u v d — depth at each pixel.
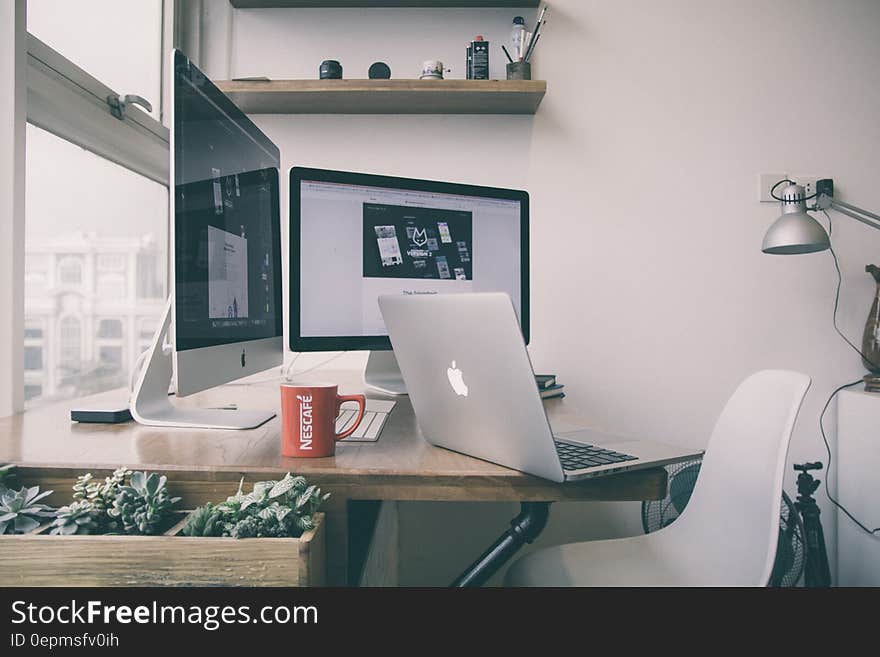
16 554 0.61
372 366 1.50
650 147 2.00
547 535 1.99
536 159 1.99
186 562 0.61
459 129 1.97
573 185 1.99
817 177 2.02
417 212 1.42
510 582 1.09
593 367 2.00
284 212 1.96
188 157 0.90
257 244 1.23
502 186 1.98
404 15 1.98
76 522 0.66
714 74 2.01
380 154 1.97
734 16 2.02
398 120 1.96
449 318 0.73
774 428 0.86
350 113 1.95
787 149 2.02
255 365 1.19
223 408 1.20
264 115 1.95
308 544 0.61
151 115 1.80
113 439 0.89
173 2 1.87
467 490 0.73
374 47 1.98
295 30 1.97
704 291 2.01
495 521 1.96
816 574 1.65
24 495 0.70
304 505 0.67
